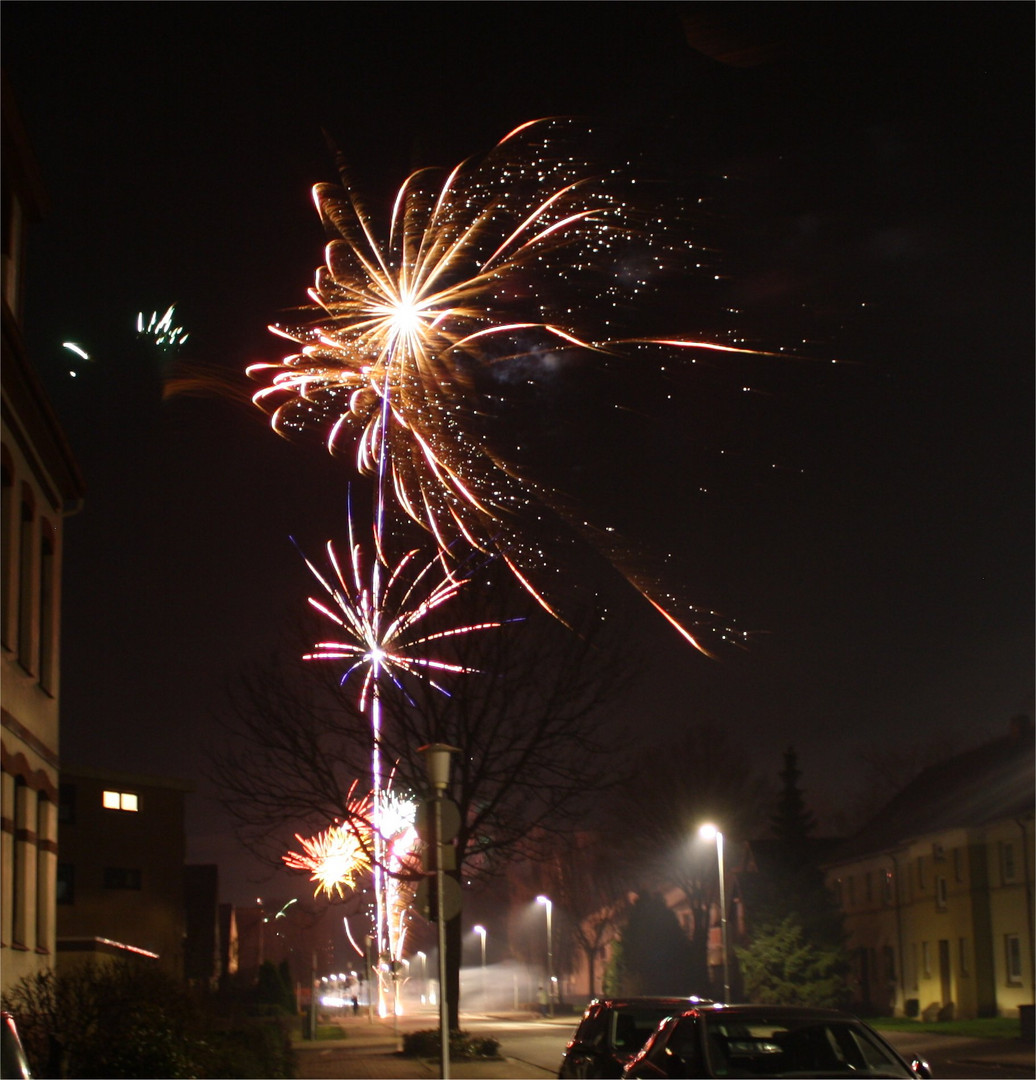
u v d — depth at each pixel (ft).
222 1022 63.00
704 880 188.03
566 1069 49.08
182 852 147.13
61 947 77.15
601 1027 47.26
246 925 254.06
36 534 62.49
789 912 150.51
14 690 57.26
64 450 65.16
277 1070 60.70
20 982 49.90
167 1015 49.37
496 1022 177.47
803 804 162.20
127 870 142.00
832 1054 31.14
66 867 137.39
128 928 140.36
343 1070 73.97
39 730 62.90
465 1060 81.87
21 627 60.75
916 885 156.04
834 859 182.60
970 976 138.31
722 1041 31.22
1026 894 130.31
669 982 185.98
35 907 62.85
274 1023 76.59
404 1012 231.91
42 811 64.08
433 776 43.50
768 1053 31.04
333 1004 268.41
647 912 190.60
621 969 196.13
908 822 167.12
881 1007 165.78
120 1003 47.37
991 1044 102.17
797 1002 144.36
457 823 43.04
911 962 156.66
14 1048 28.30
